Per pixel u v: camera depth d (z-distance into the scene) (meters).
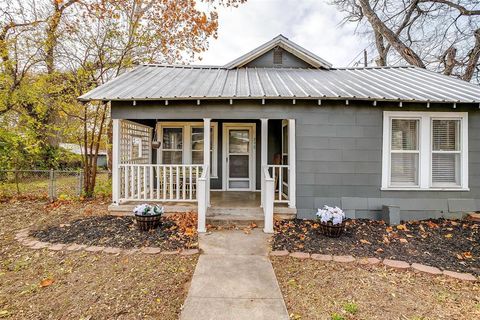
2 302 2.73
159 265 3.56
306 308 2.68
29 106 8.77
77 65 8.82
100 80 9.26
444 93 5.80
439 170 5.91
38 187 8.05
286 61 8.87
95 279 3.19
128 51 9.99
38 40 8.52
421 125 5.79
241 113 5.71
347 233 4.80
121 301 2.75
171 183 5.99
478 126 5.83
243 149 8.27
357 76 7.60
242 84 6.48
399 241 4.44
